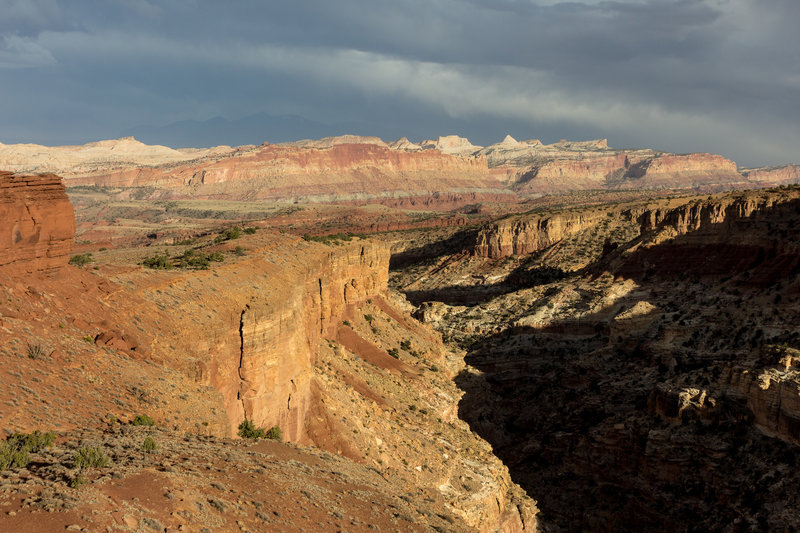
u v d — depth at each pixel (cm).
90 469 2848
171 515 2692
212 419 4150
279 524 3114
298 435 6028
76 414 3469
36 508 2439
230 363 5150
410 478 6562
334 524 3438
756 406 9131
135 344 4272
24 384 3462
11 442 2994
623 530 9281
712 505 8706
